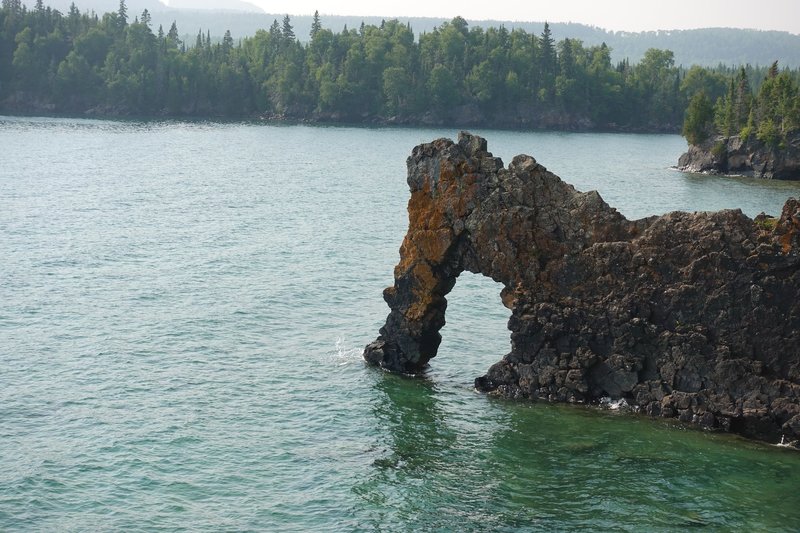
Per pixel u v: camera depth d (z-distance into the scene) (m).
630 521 36.56
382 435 44.66
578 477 40.28
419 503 38.12
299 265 79.19
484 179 50.56
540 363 49.47
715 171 173.75
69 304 65.19
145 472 40.34
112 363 53.53
